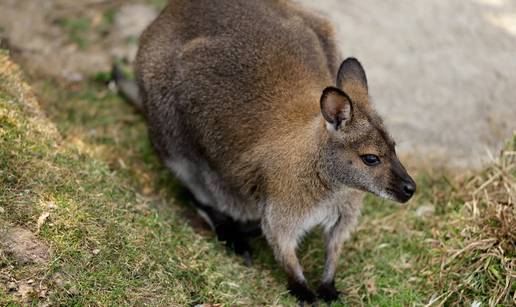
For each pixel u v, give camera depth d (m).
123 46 13.23
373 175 7.85
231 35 9.33
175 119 9.81
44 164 8.48
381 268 9.16
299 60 9.13
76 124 11.02
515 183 9.43
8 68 9.85
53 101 11.31
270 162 8.50
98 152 10.16
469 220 9.05
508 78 12.63
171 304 7.72
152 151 11.17
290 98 8.80
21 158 8.33
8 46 11.84
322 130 8.04
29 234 7.56
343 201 8.52
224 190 9.68
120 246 7.97
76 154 9.28
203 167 9.80
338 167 8.00
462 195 9.91
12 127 8.66
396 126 11.62
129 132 11.44
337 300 8.81
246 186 9.01
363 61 13.02
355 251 9.55
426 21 14.09
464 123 11.68
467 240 8.77
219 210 10.05
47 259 7.41
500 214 8.62
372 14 14.30
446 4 14.61
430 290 8.66
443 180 10.41
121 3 14.26
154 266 8.00
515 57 13.12
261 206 8.87
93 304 7.27
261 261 9.52
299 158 8.23
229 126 9.05
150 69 9.95
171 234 8.74
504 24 14.00
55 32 13.27
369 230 9.80
